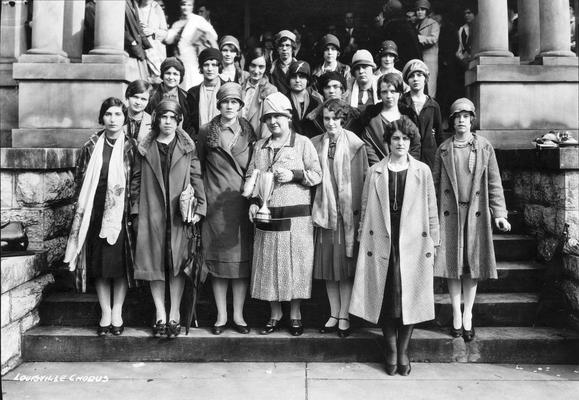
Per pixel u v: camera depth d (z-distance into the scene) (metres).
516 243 5.05
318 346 4.14
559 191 4.63
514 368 4.03
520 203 5.43
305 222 4.09
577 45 7.63
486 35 6.44
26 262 4.27
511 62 6.27
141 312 4.45
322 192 4.09
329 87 4.69
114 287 4.17
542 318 4.45
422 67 4.86
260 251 4.07
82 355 4.17
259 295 4.04
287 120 4.14
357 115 4.68
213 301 4.50
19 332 4.14
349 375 3.88
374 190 3.93
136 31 6.73
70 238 3.98
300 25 11.42
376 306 3.85
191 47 7.45
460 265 4.04
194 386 3.70
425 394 3.56
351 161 4.18
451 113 4.14
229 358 4.14
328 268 4.12
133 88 4.46
